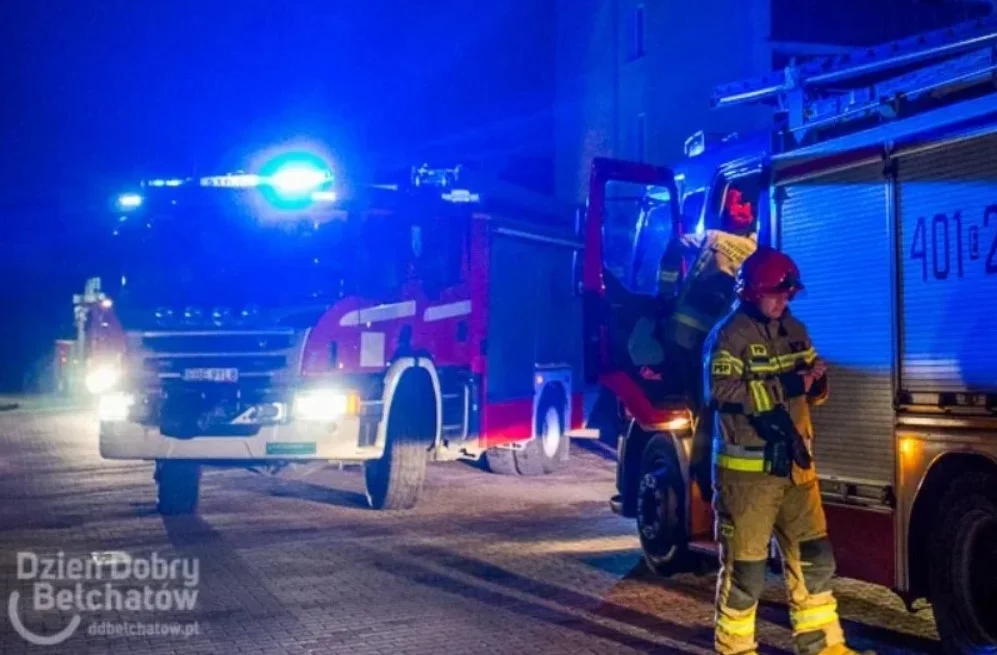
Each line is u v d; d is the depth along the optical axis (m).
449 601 7.10
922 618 6.53
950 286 5.44
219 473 13.67
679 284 7.62
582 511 10.70
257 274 10.00
